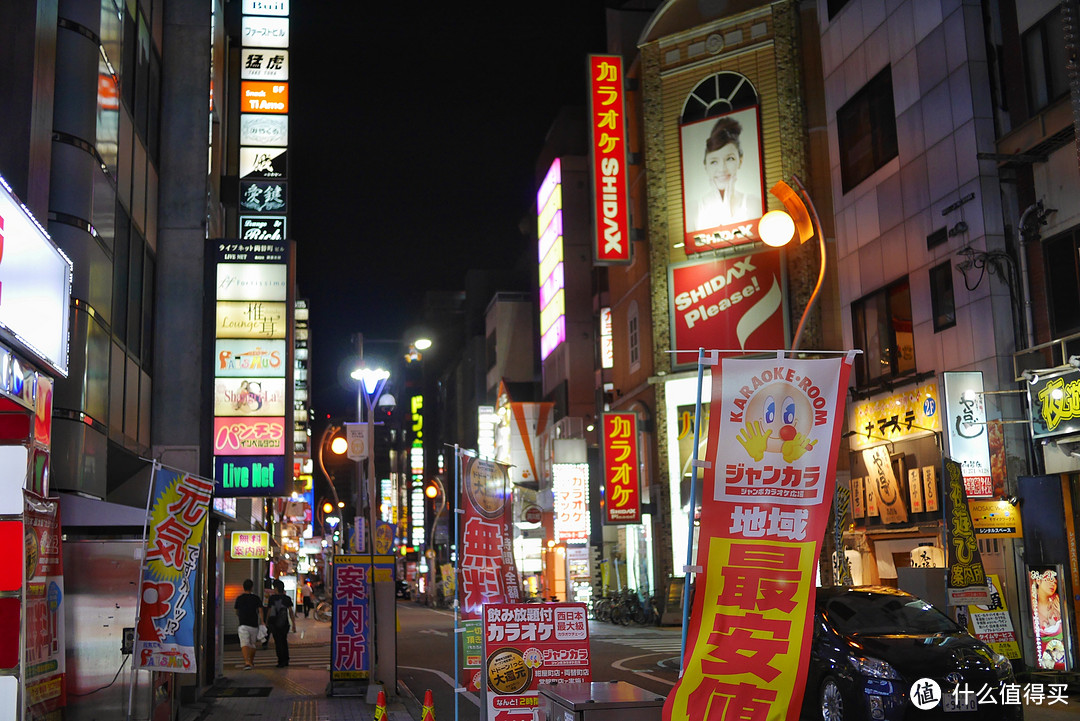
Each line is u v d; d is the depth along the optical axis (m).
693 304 34.06
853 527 25.84
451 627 39.12
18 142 11.88
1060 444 17.59
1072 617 17.50
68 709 11.34
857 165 26.14
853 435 25.83
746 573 6.08
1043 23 19.70
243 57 27.36
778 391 6.33
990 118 20.94
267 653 28.08
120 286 15.70
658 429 35.59
